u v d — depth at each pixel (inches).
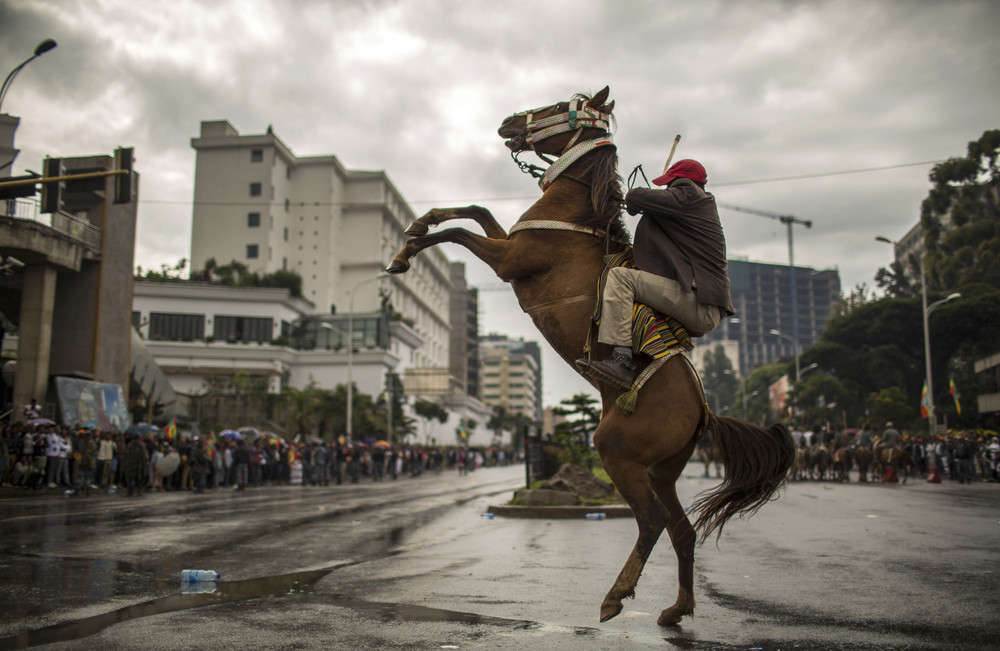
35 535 366.6
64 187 714.2
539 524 462.3
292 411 2169.0
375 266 3587.6
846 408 2869.1
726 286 170.4
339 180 3612.2
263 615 177.5
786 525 409.4
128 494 800.9
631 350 165.6
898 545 317.7
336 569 258.4
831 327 2952.8
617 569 259.3
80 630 161.3
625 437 161.5
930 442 1274.6
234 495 836.0
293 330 2819.9
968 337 2613.2
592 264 176.6
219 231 3275.1
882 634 160.6
